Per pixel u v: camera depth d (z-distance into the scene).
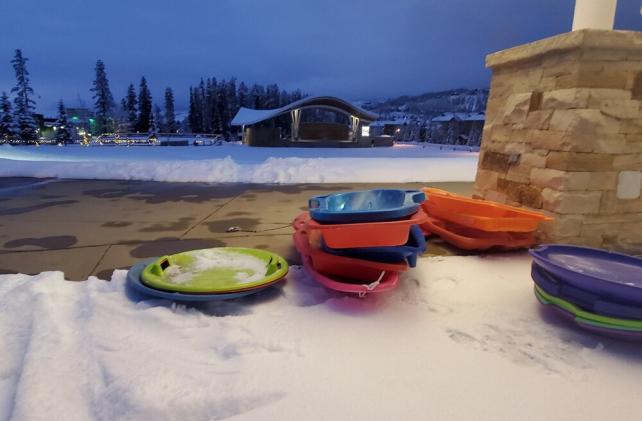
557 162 3.43
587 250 2.70
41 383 1.64
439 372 1.85
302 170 8.73
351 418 1.54
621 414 1.59
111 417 1.51
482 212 3.79
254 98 58.09
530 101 3.79
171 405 1.55
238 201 6.02
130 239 3.96
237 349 1.97
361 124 29.25
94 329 2.10
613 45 3.13
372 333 2.17
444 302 2.59
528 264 3.31
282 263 2.92
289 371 1.81
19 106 33.53
